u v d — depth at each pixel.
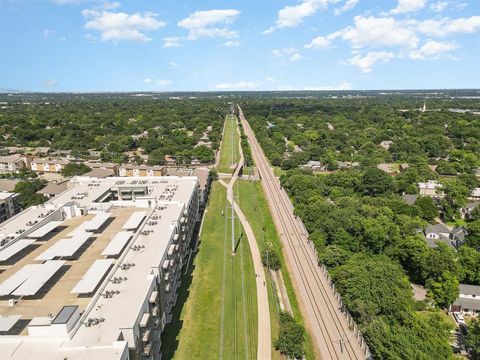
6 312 62.56
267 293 99.25
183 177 150.00
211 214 156.75
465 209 157.25
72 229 98.31
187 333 82.56
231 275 107.75
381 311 85.62
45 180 180.00
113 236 92.56
